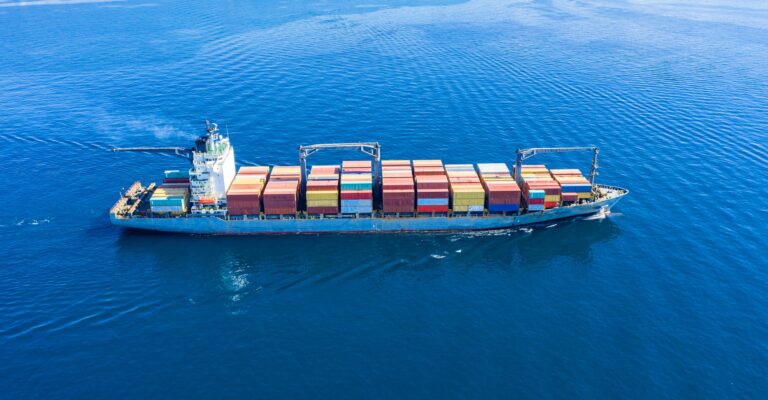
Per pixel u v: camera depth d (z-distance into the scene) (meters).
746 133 118.25
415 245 85.44
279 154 113.00
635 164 106.81
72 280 76.56
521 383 59.44
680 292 72.62
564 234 87.12
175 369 61.50
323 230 88.50
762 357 62.00
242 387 59.06
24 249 83.56
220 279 77.19
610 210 92.38
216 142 90.31
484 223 88.38
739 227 86.00
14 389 58.69
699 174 102.31
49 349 64.12
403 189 86.75
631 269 77.88
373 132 121.81
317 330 67.38
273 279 77.19
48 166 110.38
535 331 66.88
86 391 58.53
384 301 72.62
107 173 108.00
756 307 69.31
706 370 60.56
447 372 60.94
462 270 79.19
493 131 121.50
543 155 111.25
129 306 71.56
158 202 86.62
